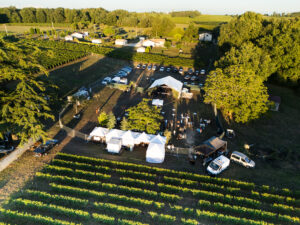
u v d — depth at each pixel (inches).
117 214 882.1
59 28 5762.8
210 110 1849.2
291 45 2192.4
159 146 1211.2
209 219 877.8
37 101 1193.4
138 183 1031.6
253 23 2842.0
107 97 1985.7
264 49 2437.3
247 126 1662.2
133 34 5295.3
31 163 1131.3
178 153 1294.3
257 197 992.2
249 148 1384.1
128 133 1305.4
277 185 1092.5
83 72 2578.7
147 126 1375.5
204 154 1205.1
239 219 846.5
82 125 1518.2
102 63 2960.1
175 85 2028.8
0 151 1170.0
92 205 916.0
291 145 1461.6
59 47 3440.0
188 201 971.3
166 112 1768.0
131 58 3137.3
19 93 1102.4
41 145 1228.5
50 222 804.0
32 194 928.9
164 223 853.2
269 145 1443.2
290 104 2117.4
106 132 1350.9
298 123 1774.1
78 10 6815.9
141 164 1187.3
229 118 1752.0
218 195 968.3
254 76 1616.6
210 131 1534.2
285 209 924.0
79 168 1118.4
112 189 994.7
